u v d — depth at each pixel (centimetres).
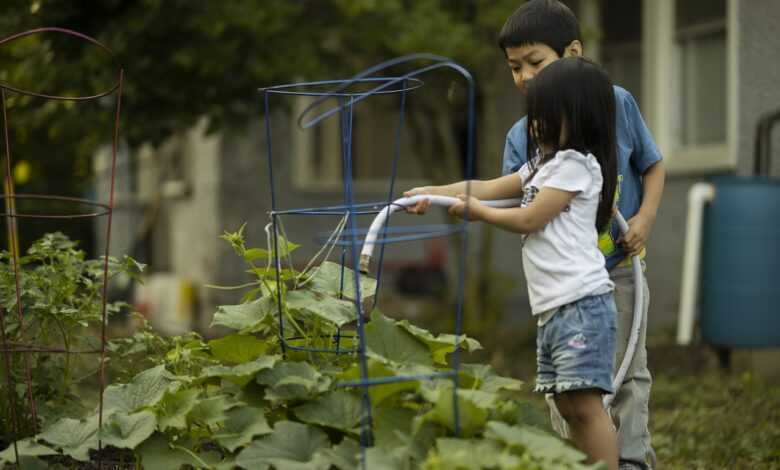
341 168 1253
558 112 345
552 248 340
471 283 1012
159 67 840
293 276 372
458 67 302
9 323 397
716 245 730
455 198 338
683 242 936
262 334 374
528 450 292
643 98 1007
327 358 360
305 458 318
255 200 1245
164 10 808
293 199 1249
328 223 1250
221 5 805
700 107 934
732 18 847
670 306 934
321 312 341
